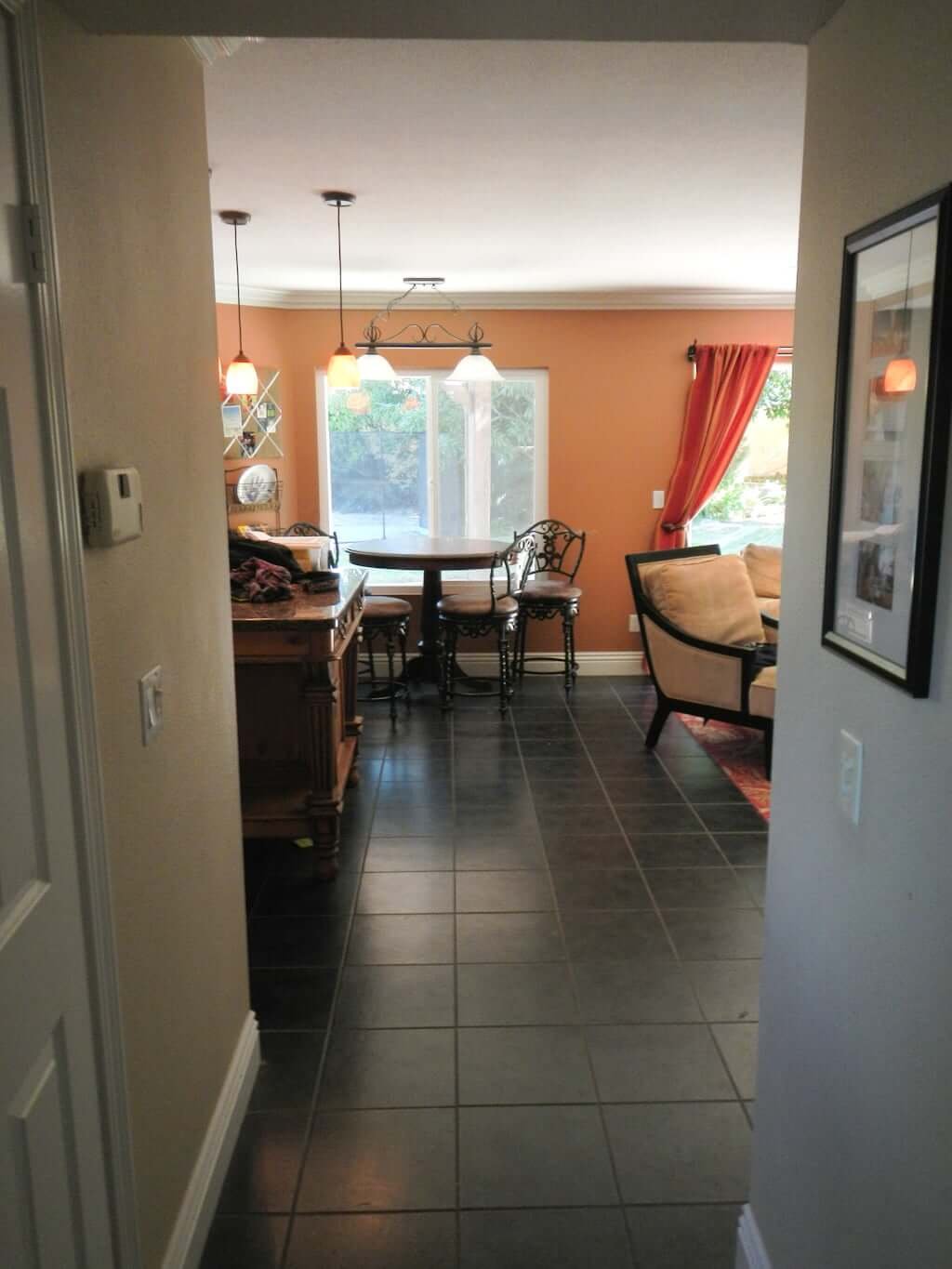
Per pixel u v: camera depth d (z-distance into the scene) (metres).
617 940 2.98
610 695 5.95
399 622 5.43
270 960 2.87
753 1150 1.75
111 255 1.42
